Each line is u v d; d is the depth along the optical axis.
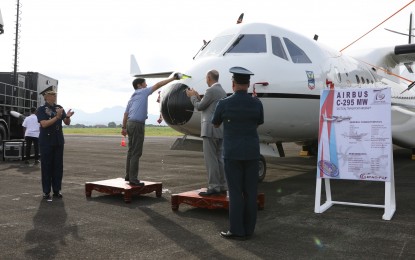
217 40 8.01
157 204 5.98
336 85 8.76
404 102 13.77
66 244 4.00
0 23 13.00
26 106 15.93
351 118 5.60
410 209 5.69
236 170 4.26
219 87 5.45
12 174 9.28
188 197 5.47
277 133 7.85
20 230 4.50
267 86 7.21
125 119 6.48
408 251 3.80
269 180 8.54
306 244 4.03
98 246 3.95
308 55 8.23
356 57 12.52
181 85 7.00
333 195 6.84
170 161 12.82
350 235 4.36
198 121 6.78
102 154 15.32
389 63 13.04
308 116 7.96
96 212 5.43
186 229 4.60
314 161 12.63
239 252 3.79
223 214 5.34
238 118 4.27
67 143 23.77
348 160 5.54
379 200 6.40
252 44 7.69
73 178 8.67
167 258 3.62
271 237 4.29
